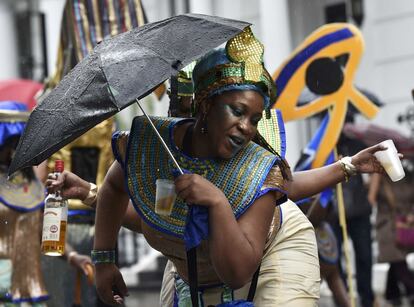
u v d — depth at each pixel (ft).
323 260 30.55
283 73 28.32
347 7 64.59
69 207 28.07
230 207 14.80
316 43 28.09
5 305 26.48
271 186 15.49
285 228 17.53
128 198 18.12
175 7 71.36
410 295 46.78
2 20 69.56
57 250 17.52
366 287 39.14
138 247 62.18
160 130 16.34
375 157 18.19
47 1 74.13
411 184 44.57
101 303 28.22
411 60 62.39
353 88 27.96
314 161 27.94
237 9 67.92
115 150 17.03
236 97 15.35
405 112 62.34
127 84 14.61
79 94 14.87
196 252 16.43
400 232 44.88
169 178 16.16
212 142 15.60
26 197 26.89
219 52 15.53
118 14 29.12
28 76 70.64
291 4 65.21
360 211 37.91
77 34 28.91
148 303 50.62
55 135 14.84
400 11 62.59
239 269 14.74
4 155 26.61
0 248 26.50
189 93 18.30
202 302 17.15
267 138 18.66
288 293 17.02
